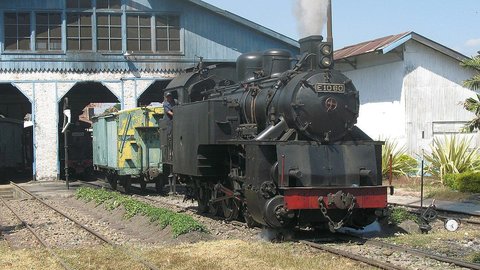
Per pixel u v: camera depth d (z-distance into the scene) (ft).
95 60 93.71
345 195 33.71
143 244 36.27
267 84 39.42
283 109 36.14
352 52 86.89
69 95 118.01
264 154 35.37
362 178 36.35
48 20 93.09
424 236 35.40
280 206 34.12
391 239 34.55
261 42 97.40
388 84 82.23
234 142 38.19
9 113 130.62
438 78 80.33
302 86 35.63
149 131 71.05
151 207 46.16
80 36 93.76
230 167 41.47
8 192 88.22
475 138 80.12
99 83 95.61
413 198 58.39
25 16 92.53
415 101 79.66
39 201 66.08
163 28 95.45
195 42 95.66
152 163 70.74
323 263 27.55
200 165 43.45
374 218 35.63
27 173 126.72
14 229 45.52
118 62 94.17
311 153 35.06
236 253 30.19
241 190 39.11
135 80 94.58
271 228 36.29
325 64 36.63
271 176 35.29
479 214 44.93
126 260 29.71
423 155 72.33
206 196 47.70
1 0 90.89
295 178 34.96
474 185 58.59
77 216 52.47
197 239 36.17
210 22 96.07
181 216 39.91
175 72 95.40
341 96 36.19
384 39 84.74
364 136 37.47
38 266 29.37
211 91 49.32
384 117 83.25
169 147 54.08
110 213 51.57
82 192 67.15
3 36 91.56
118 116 71.67
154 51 94.99
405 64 79.36
